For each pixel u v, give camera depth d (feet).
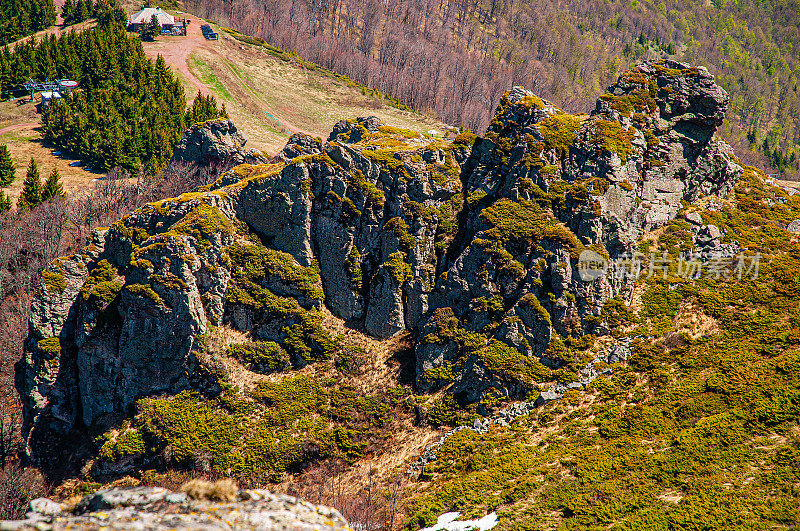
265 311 239.09
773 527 142.92
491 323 224.33
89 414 238.07
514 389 213.25
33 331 247.70
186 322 231.09
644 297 224.74
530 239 228.02
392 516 182.80
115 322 239.71
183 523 101.96
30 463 236.43
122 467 221.25
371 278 245.86
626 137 240.73
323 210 250.57
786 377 187.62
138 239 250.57
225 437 218.79
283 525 104.68
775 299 216.54
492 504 177.27
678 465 170.09
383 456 212.02
